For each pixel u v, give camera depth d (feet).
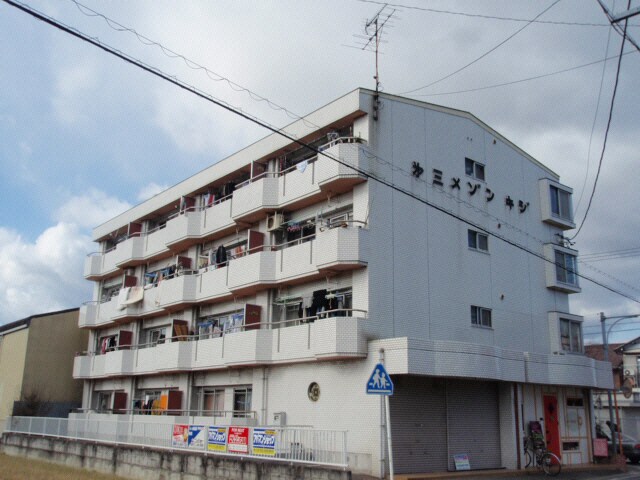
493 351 67.41
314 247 72.84
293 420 71.97
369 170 70.49
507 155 90.27
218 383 85.97
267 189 81.66
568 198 98.78
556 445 78.64
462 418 69.31
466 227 80.59
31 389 117.29
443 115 81.10
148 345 106.01
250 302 84.53
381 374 46.16
